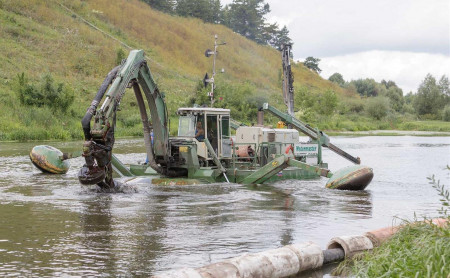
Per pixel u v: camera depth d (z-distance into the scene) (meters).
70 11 75.00
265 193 14.95
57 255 8.19
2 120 39.00
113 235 9.51
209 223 10.64
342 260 8.04
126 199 13.46
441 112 106.19
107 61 62.81
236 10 117.00
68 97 44.94
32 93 43.81
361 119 85.50
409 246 7.12
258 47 104.38
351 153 32.69
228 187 15.89
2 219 10.80
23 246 8.70
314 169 16.34
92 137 13.34
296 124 20.17
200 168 16.73
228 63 83.81
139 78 15.38
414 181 18.59
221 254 8.33
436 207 13.03
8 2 67.62
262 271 6.94
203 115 17.12
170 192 14.73
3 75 49.34
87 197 13.70
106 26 75.81
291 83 28.30
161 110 16.28
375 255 7.16
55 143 34.12
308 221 10.98
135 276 7.21
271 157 18.17
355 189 16.08
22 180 16.92
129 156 26.61
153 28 83.06
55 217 11.05
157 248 8.65
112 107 13.78
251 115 53.47
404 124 85.56
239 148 18.42
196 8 107.88
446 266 6.07
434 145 41.06
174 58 76.06
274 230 10.05
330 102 74.88
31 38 61.34
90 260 7.93
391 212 12.23
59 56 59.62
